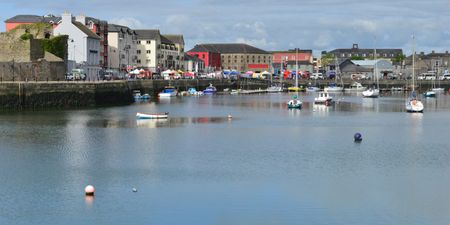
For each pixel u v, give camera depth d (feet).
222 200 142.61
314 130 265.13
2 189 149.89
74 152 197.06
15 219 129.08
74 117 302.04
